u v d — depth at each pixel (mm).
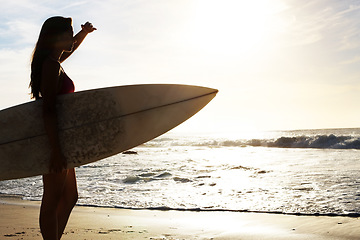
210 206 5695
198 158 15172
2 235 4000
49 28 2541
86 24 3232
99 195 6902
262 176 8680
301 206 5398
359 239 3758
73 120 2574
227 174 9297
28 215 5215
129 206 5914
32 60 2547
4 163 2541
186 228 4434
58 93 2617
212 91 2893
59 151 2492
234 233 4168
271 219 4770
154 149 25062
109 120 2646
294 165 11000
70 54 3166
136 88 2781
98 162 13945
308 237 3914
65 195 2764
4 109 2592
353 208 5105
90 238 3914
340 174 8430
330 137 23328
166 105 2803
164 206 5812
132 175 9586
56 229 2549
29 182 9211
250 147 25312
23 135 2555
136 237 3969
